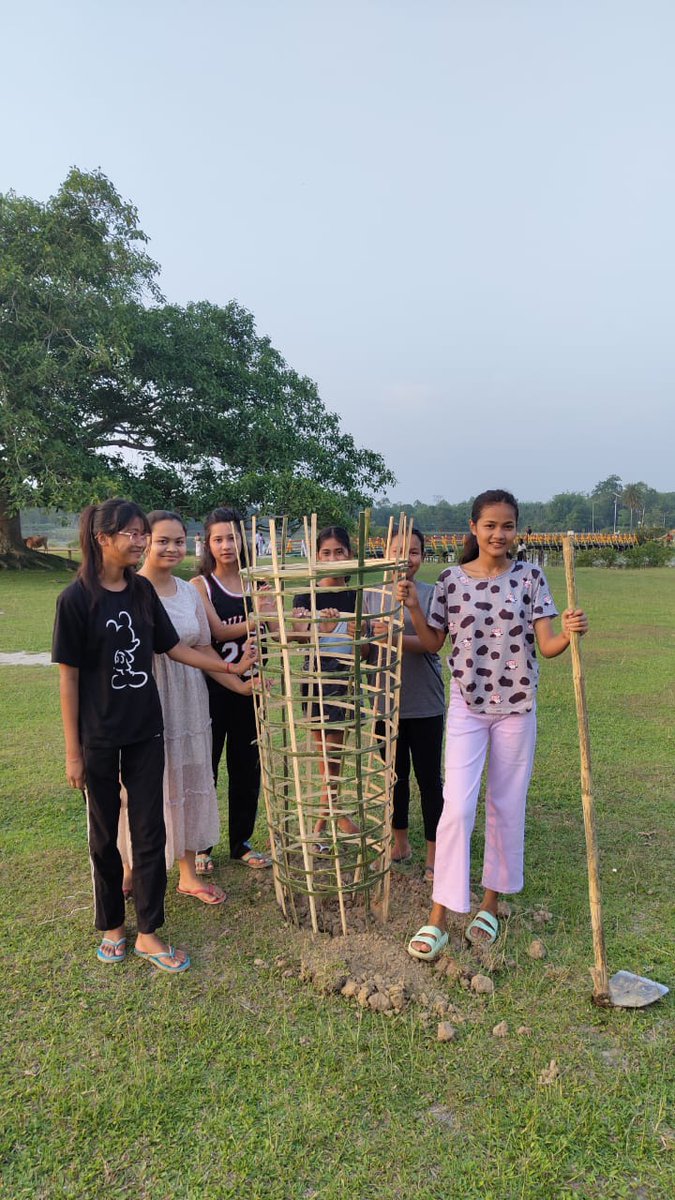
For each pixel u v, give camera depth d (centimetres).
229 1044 252
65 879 371
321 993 279
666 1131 216
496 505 292
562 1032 257
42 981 288
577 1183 200
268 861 384
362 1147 210
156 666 329
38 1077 239
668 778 507
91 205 2077
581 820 439
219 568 375
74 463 1925
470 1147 210
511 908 337
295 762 303
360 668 300
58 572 2281
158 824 299
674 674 848
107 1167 205
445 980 286
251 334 2527
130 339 2022
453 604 305
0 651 1014
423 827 439
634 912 336
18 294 1884
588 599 1703
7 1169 206
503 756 305
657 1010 269
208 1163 206
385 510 5200
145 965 299
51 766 541
